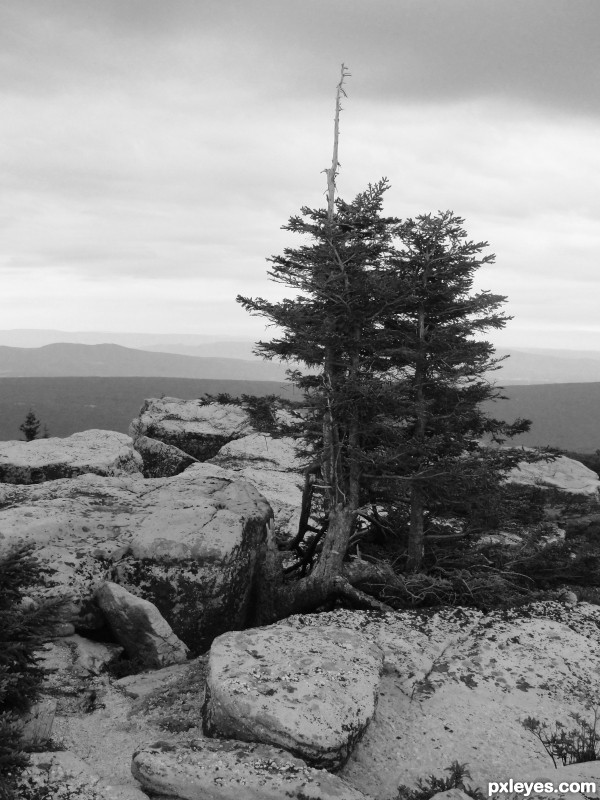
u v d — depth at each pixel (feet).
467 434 58.75
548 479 97.76
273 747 32.53
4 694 31.37
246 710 33.76
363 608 54.49
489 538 66.18
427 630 49.60
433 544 61.52
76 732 37.42
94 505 61.82
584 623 52.95
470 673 43.24
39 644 33.01
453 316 57.41
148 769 30.32
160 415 126.00
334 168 55.57
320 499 73.87
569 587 64.18
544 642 48.21
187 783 29.63
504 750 35.63
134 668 47.88
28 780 28.60
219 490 69.00
